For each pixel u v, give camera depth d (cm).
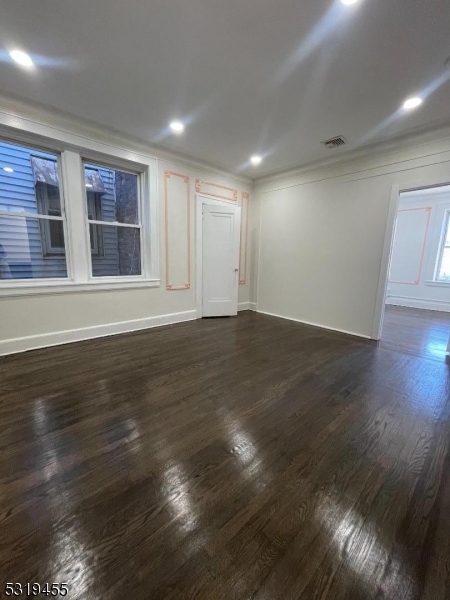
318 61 192
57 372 242
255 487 129
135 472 136
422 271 568
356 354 301
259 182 473
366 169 346
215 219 432
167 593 88
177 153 365
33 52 187
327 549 102
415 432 172
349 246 371
